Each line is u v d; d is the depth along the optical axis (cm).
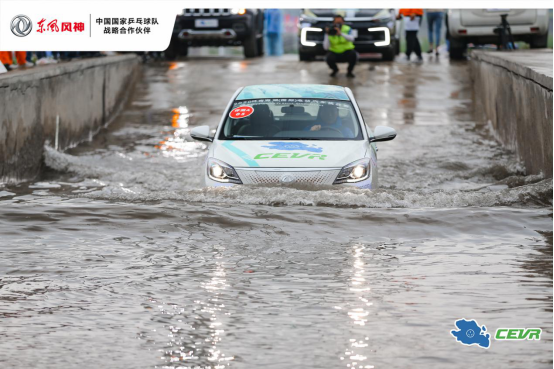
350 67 4569
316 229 1468
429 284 1148
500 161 2627
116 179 2286
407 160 2705
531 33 4931
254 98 1992
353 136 1889
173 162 2736
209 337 943
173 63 5297
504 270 1218
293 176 1730
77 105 3117
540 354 890
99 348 909
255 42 5659
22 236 1414
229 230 1460
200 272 1209
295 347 911
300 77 4603
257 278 1180
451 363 866
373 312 1028
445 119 3634
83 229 1464
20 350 904
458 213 1588
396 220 1535
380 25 5184
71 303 1065
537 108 2253
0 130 2162
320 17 5253
